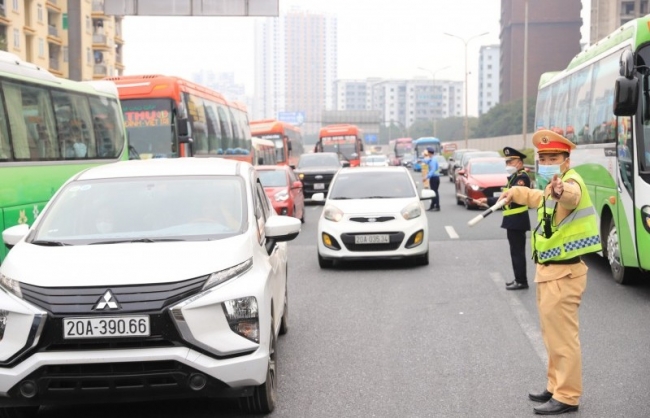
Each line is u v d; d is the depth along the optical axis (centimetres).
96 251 555
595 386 640
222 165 709
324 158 3341
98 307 505
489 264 1355
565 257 570
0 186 966
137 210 631
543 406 573
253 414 582
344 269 1349
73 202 644
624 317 903
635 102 916
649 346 768
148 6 2308
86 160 1304
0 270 557
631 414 569
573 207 562
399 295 1082
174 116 1914
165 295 512
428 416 575
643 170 985
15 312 510
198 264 534
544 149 580
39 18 7275
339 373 696
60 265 534
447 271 1289
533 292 1078
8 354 505
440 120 15525
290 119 13038
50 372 502
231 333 523
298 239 1856
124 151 1538
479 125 12950
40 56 7306
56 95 1197
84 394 502
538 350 761
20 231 634
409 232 1316
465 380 666
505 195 614
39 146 1108
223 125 2586
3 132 991
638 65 986
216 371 510
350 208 1342
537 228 589
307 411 590
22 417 568
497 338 815
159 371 503
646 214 976
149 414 588
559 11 13250
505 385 649
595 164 1205
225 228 611
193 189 656
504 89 14738
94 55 8638
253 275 554
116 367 502
